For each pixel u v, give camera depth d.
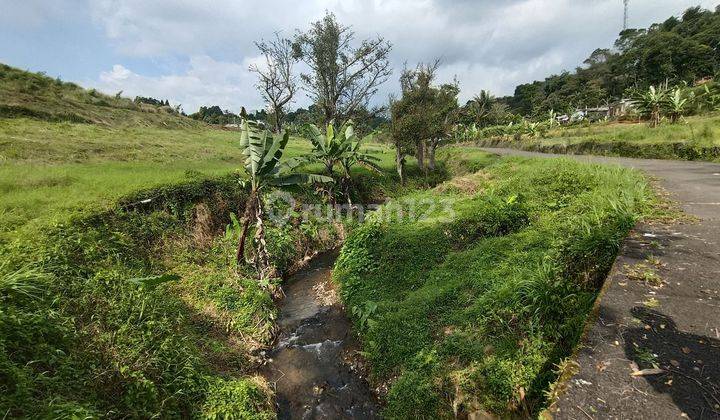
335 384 6.13
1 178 9.41
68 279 5.84
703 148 16.30
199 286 8.00
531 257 6.55
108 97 32.50
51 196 8.67
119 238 7.89
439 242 9.01
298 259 11.64
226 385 5.32
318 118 22.73
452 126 22.25
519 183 11.29
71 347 4.58
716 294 3.61
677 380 2.64
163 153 17.53
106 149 16.05
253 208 9.05
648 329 3.21
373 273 8.77
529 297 5.01
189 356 5.39
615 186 8.48
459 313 5.95
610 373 2.79
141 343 5.12
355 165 19.70
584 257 5.04
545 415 2.53
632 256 4.58
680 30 63.69
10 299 4.57
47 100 23.53
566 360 3.27
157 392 4.63
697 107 26.44
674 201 7.05
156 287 6.77
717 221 5.66
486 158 23.89
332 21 20.48
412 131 19.05
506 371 4.53
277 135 8.88
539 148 28.31
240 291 8.21
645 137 20.89
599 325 3.35
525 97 84.62
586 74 68.69
